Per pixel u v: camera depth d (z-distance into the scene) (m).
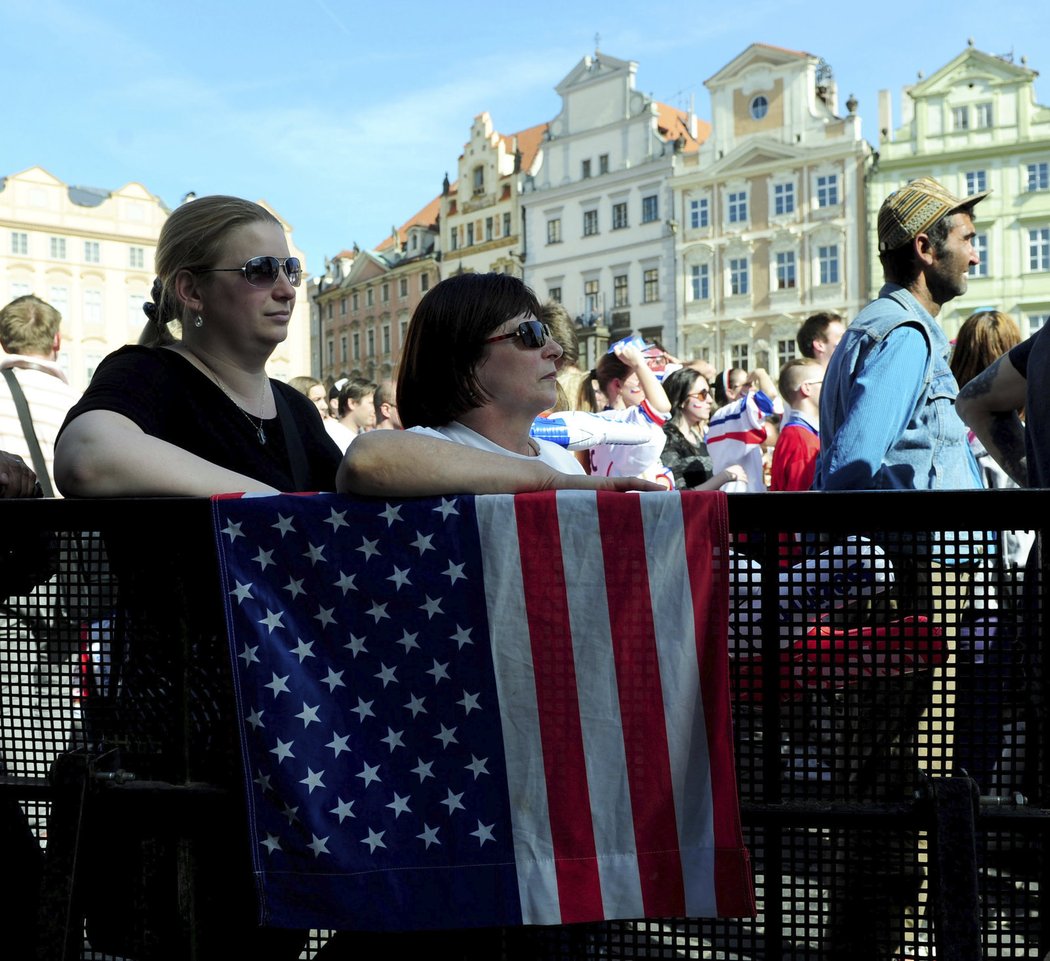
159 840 1.62
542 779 1.49
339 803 1.51
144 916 1.63
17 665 1.67
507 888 1.48
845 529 1.46
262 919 1.52
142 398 1.83
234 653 1.53
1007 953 1.47
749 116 46.00
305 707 1.52
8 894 1.70
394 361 65.12
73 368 60.28
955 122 42.09
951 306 42.50
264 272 2.00
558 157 53.16
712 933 1.54
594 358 50.62
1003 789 1.48
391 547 1.51
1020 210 41.41
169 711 1.61
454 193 60.25
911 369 2.58
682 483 5.33
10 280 58.62
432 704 1.51
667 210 48.34
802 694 1.50
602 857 1.48
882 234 2.79
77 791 1.57
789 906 1.53
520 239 54.88
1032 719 1.45
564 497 1.48
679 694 1.47
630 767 1.47
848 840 1.52
